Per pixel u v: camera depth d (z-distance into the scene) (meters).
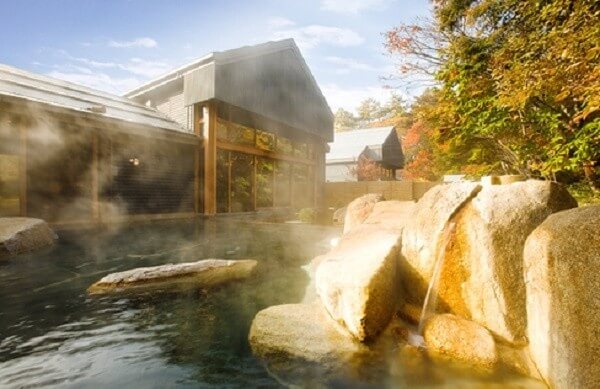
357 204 6.53
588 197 6.42
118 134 10.05
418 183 17.02
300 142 17.89
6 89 8.16
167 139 10.90
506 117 6.47
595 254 1.83
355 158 25.64
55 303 3.93
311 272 5.46
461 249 3.10
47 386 2.40
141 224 10.06
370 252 3.64
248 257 6.45
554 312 2.11
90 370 2.62
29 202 8.37
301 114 17.02
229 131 13.38
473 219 3.09
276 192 16.06
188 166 12.22
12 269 5.16
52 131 8.76
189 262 5.91
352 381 2.53
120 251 6.57
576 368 1.87
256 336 3.16
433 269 3.27
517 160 7.49
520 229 2.91
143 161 10.77
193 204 12.37
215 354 2.91
